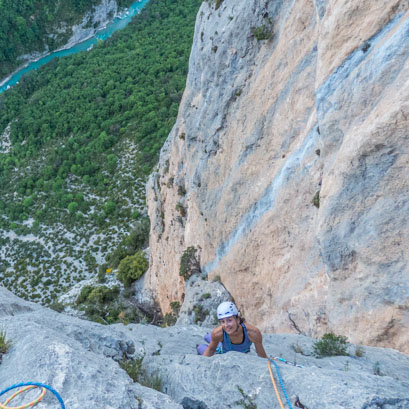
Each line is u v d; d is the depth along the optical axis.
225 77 25.42
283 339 11.84
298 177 17.66
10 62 131.88
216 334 6.73
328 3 15.01
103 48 128.88
